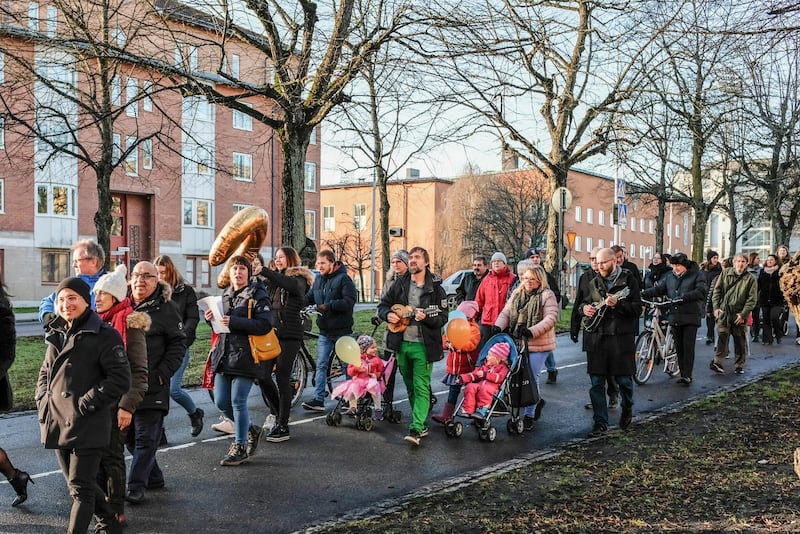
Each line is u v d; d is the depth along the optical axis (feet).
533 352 28.27
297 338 26.18
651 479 20.26
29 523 17.53
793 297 12.66
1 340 17.22
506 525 16.71
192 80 43.45
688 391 36.94
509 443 26.30
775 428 26.53
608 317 27.04
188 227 157.17
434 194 228.63
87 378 14.78
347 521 17.54
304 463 23.21
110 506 15.66
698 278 38.17
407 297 26.08
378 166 63.72
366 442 26.12
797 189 85.40
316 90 44.75
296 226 47.19
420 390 25.82
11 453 23.99
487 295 33.58
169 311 19.47
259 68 51.80
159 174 146.92
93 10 52.19
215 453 24.25
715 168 86.63
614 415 31.04
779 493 18.51
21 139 61.77
